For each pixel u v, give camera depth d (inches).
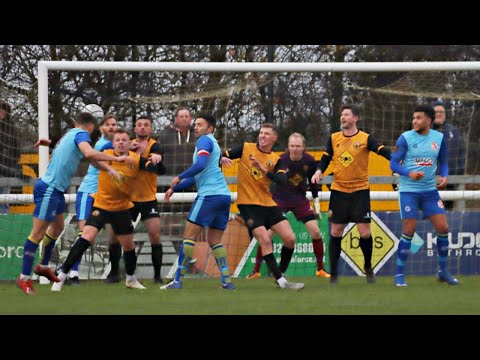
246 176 1382.9
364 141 1476.4
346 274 1759.4
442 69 1642.5
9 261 1665.8
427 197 1477.6
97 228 1355.8
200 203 1363.2
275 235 1750.7
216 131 2028.8
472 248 1784.0
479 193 1779.0
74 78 2148.1
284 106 2075.5
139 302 1136.2
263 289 1366.9
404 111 2098.9
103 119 1497.3
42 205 1289.4
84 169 1887.3
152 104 2055.9
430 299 1179.3
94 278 1670.8
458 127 2065.7
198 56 2295.8
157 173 1441.9
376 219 1768.0
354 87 2070.6
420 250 1770.4
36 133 1948.8
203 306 1084.5
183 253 1385.3
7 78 2251.5
